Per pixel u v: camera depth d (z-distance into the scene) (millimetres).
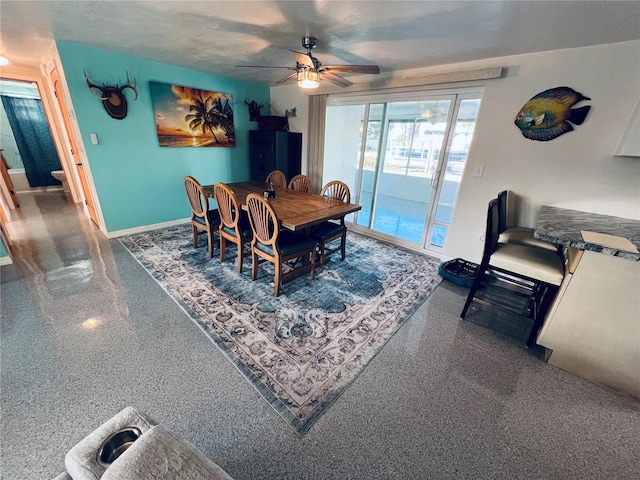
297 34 2268
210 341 1860
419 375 1678
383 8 1733
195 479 595
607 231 1764
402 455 1245
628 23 1674
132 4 1828
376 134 3783
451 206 3303
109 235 3549
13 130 5750
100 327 1950
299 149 4664
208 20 2059
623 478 1197
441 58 2670
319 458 1222
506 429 1379
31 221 4086
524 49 2270
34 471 1130
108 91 3094
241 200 2920
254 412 1406
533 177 2529
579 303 1632
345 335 1985
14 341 1796
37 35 2533
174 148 3863
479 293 2607
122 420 802
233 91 4305
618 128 2084
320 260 2900
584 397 1573
